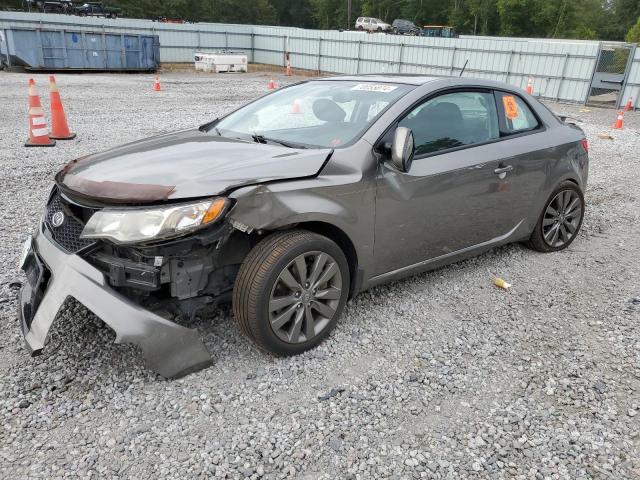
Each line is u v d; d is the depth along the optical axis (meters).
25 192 6.16
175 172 2.85
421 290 4.09
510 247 5.11
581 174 4.93
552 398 2.88
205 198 2.66
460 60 24.75
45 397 2.70
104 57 25.20
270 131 3.71
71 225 2.91
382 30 45.97
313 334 3.16
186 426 2.55
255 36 34.75
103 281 2.70
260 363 3.04
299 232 2.98
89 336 3.22
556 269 4.62
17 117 11.30
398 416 2.68
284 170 2.95
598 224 5.95
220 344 3.19
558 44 21.41
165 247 2.66
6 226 5.05
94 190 2.75
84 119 11.24
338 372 3.01
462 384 2.96
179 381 2.85
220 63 29.22
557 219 4.88
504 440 2.55
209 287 2.97
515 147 4.24
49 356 3.03
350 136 3.41
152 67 26.95
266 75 28.81
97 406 2.65
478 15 69.25
